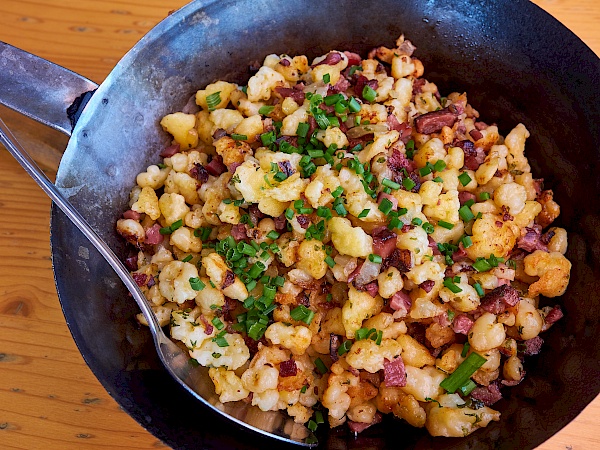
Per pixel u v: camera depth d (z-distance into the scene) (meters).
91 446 0.23
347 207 0.22
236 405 0.22
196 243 0.24
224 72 0.27
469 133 0.26
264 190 0.22
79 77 0.23
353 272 0.22
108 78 0.23
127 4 0.32
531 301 0.23
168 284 0.23
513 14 0.24
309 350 0.23
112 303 0.22
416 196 0.22
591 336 0.21
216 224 0.24
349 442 0.22
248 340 0.23
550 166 0.25
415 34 0.27
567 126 0.24
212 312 0.22
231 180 0.23
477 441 0.21
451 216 0.23
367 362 0.21
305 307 0.22
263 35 0.26
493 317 0.22
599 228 0.22
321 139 0.24
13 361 0.24
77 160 0.22
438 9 0.26
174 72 0.25
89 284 0.21
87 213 0.23
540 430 0.20
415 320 0.23
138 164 0.25
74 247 0.21
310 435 0.22
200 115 0.26
